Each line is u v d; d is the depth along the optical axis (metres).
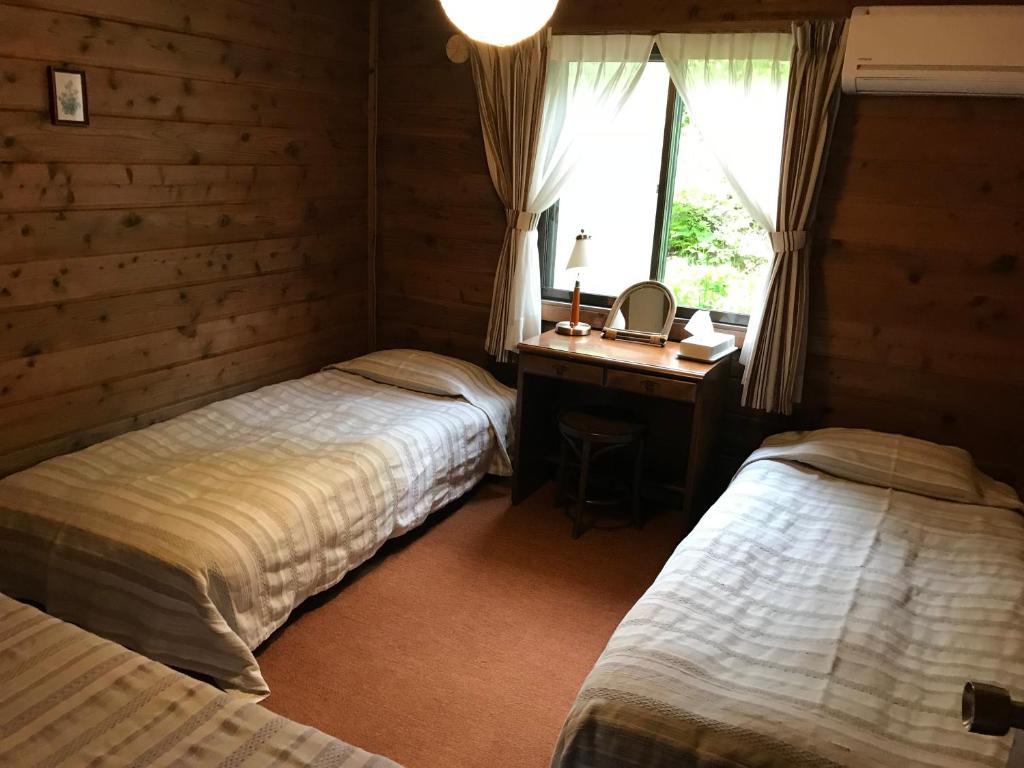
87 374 2.91
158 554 2.21
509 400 3.81
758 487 2.76
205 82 3.16
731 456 3.58
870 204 3.11
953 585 2.19
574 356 3.25
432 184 4.04
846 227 3.17
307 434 3.08
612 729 1.59
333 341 4.13
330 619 2.67
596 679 1.72
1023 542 2.45
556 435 3.92
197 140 3.17
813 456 2.96
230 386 3.55
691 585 2.08
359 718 2.22
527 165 3.62
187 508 2.41
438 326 4.21
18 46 2.51
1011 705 0.87
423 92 3.94
